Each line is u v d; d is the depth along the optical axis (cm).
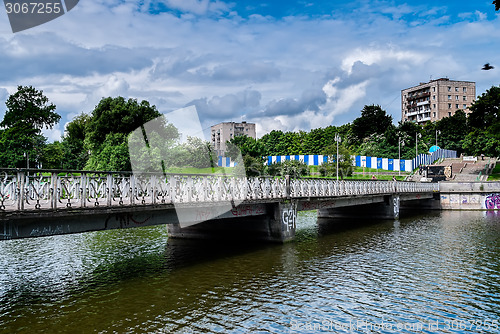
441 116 9912
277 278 1343
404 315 1005
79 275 1386
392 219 3197
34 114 5075
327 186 2386
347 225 2858
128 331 898
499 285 1263
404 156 7562
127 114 3072
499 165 6128
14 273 1412
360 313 1016
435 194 4297
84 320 963
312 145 9600
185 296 1149
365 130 8869
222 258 1659
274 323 948
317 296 1149
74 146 5347
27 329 907
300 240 2123
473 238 2195
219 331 902
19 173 917
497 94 5897
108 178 1123
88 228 1102
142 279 1331
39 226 981
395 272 1423
